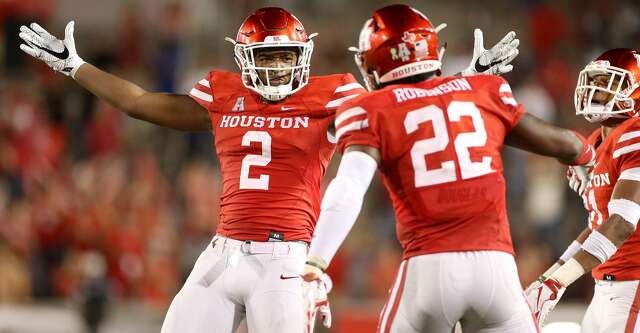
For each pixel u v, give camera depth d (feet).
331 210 39.63
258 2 170.19
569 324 68.28
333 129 49.16
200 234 118.42
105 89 52.21
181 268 114.21
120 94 51.88
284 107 48.96
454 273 40.45
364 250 113.60
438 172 40.78
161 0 160.15
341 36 170.30
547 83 151.84
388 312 41.78
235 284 47.65
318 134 48.78
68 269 109.91
